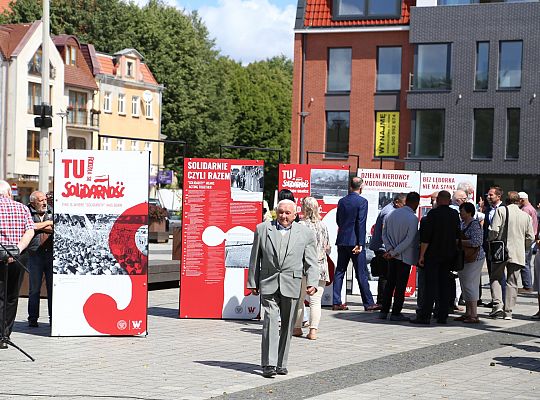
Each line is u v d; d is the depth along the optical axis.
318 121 52.19
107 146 79.19
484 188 49.19
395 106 50.91
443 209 16.38
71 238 14.00
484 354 13.08
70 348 12.94
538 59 47.69
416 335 14.92
